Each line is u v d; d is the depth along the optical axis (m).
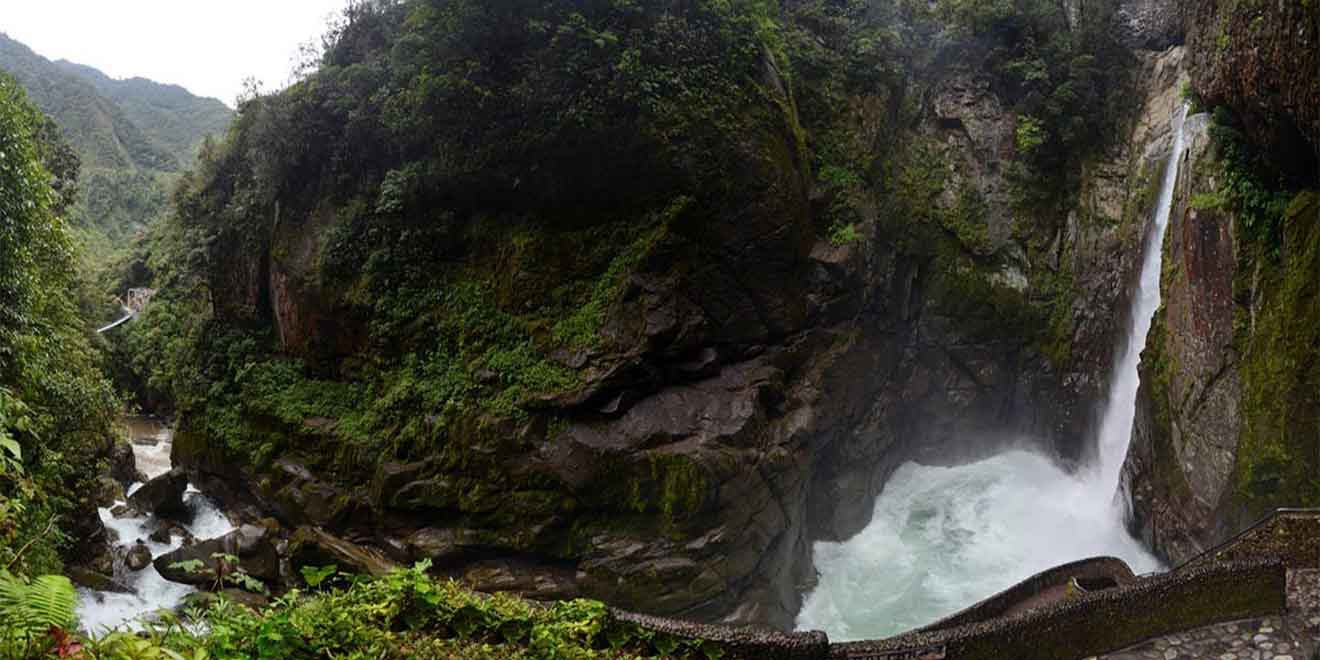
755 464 15.96
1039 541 17.97
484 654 6.48
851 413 19.06
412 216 18.69
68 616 4.57
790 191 18.08
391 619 6.50
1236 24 13.51
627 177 17.12
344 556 16.34
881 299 20.45
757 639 8.06
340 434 18.36
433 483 16.42
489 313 17.64
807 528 18.27
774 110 18.27
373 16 20.33
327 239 19.50
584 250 17.38
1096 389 20.72
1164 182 18.98
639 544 15.19
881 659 8.54
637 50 16.56
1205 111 15.71
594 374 15.95
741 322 17.58
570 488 15.38
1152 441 16.14
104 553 17.12
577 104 16.58
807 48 20.98
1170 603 9.84
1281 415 12.29
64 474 15.29
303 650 5.80
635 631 7.70
